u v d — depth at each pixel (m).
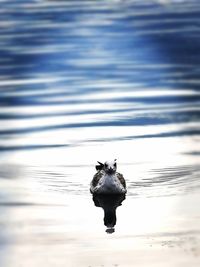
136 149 69.81
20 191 58.25
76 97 93.31
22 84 101.50
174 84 100.75
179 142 71.94
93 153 68.56
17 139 73.81
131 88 98.56
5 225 51.91
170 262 45.81
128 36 137.62
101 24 149.50
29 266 45.53
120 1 179.25
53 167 64.31
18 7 170.75
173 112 84.88
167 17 157.50
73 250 47.97
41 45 129.25
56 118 82.69
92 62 115.94
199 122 79.94
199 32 140.38
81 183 60.38
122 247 48.44
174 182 60.34
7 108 88.19
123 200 56.78
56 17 157.38
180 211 54.34
